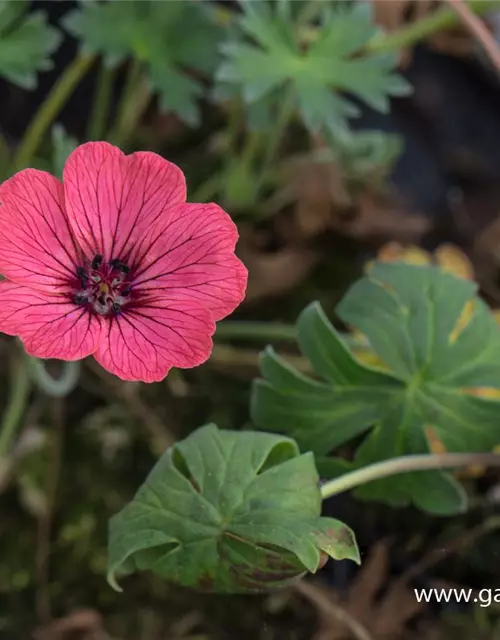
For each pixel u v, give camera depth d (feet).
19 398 0.80
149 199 0.64
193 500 0.64
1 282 0.61
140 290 0.64
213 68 0.82
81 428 0.85
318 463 0.72
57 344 0.61
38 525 0.83
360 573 0.81
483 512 0.83
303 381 0.71
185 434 0.86
